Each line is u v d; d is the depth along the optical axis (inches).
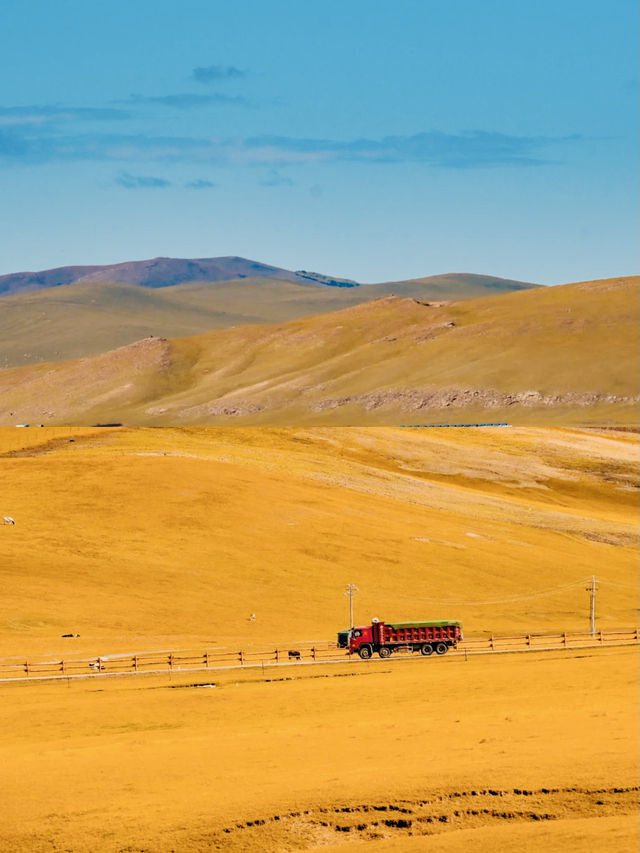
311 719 2412.6
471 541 5920.3
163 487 6023.6
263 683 3097.9
